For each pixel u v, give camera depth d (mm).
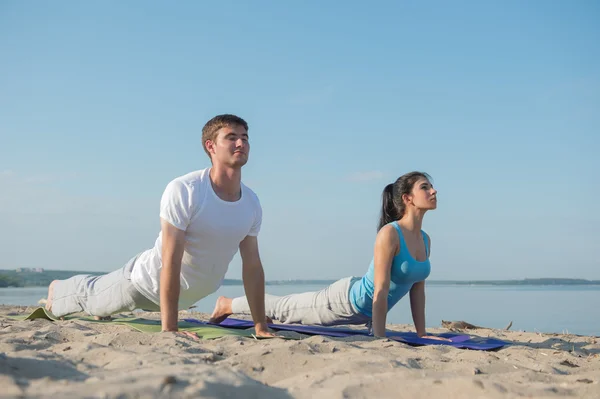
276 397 1909
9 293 19625
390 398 2041
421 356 3125
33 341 3135
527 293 25594
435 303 16188
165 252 4027
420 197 4512
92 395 1636
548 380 2529
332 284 5203
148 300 4844
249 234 4426
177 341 3297
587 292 27125
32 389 1731
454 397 2070
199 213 4094
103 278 5082
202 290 4641
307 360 2695
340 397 1973
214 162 4176
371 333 4930
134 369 2154
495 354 3445
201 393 1741
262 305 4363
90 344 2816
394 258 4594
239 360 2658
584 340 5113
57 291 5355
